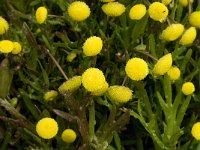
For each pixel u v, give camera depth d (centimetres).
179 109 15
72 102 13
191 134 15
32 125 15
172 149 15
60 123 15
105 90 13
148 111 15
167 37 15
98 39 14
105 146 14
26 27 15
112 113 13
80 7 15
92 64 15
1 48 15
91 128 14
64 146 15
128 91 13
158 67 13
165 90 15
